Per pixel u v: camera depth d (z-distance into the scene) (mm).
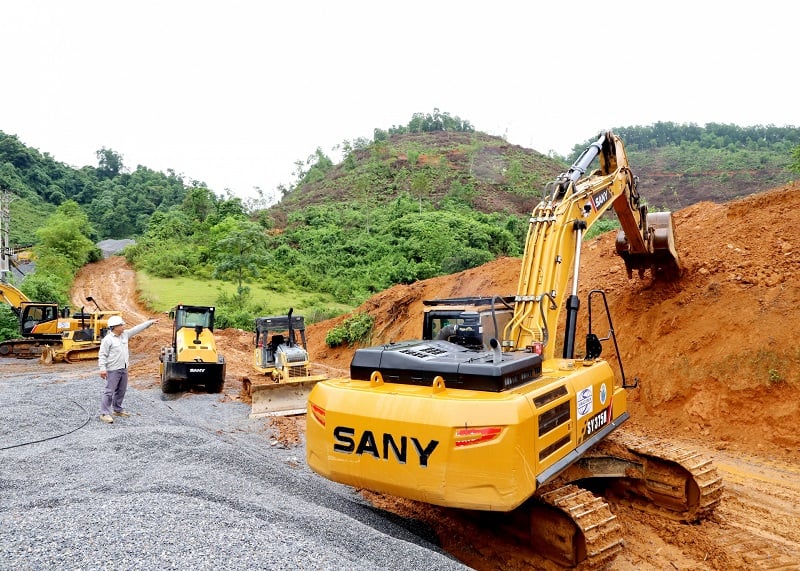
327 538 5145
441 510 7117
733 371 10383
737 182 112938
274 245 61344
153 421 10133
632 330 12836
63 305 37469
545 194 8359
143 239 64812
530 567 5762
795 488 7867
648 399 11469
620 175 10172
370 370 6074
